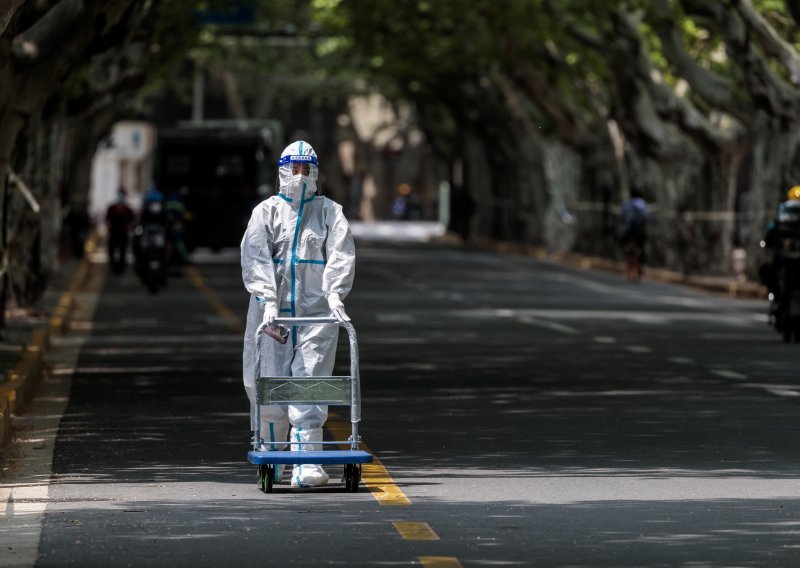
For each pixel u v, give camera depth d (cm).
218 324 5659
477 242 14375
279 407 2403
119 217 8719
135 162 16938
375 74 13950
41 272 6631
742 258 11125
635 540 2016
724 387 3778
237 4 9631
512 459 2691
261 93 19012
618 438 2941
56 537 2022
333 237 2364
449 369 4175
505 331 5422
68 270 8594
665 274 9250
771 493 2364
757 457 2720
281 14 12181
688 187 9462
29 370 3631
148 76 9625
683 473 2547
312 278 2373
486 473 2544
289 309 2370
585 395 3609
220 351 4672
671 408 3381
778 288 5156
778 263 5119
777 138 8044
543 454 2745
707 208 9375
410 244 14500
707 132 9194
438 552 1938
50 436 2944
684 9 7988
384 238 16100
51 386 3781
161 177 10312
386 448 2812
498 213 14700
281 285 2369
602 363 4344
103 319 5888
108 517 2156
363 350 4709
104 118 10762
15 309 5525
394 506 2248
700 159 9431
